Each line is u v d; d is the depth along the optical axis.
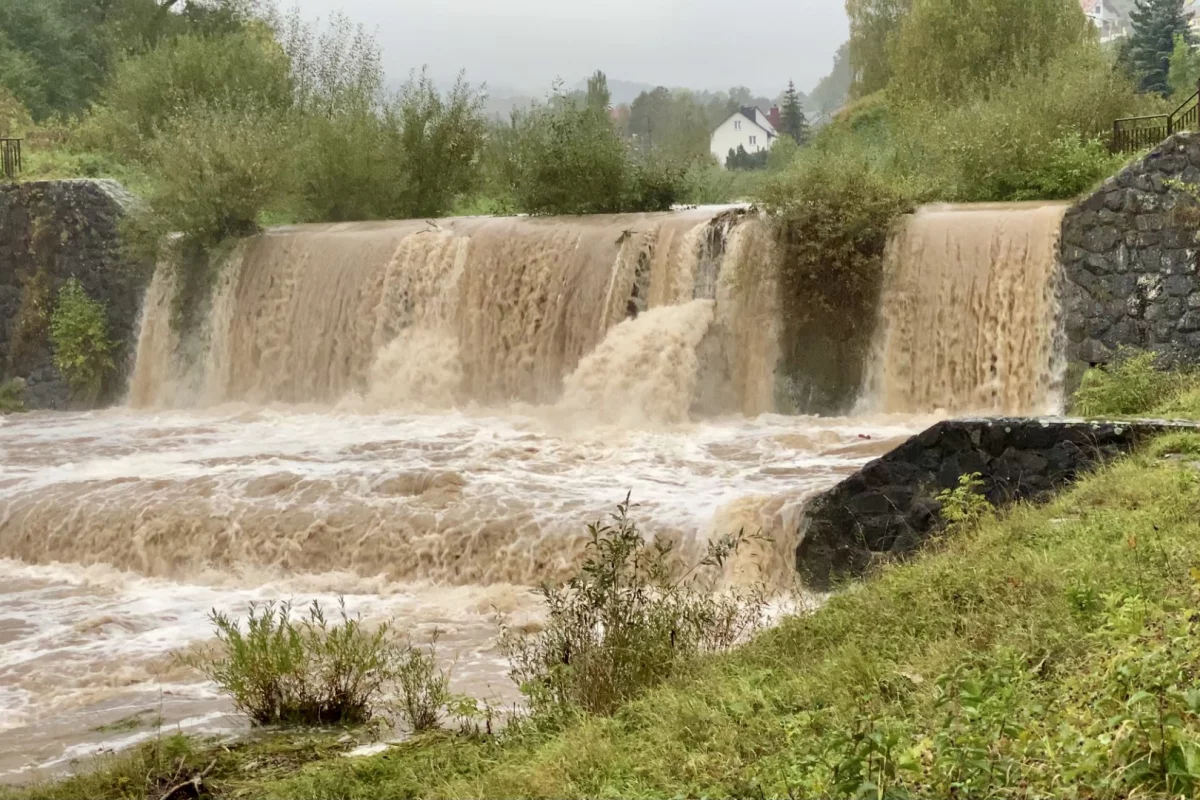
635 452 16.70
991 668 6.44
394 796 7.09
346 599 13.48
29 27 43.78
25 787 8.01
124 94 32.88
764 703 6.96
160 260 26.08
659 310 20.12
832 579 11.84
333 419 21.59
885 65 50.00
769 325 19.67
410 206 29.77
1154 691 5.27
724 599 10.02
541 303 21.73
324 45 36.16
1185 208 16.12
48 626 12.97
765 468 15.44
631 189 24.69
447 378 22.16
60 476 17.33
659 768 6.39
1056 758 5.14
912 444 11.51
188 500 15.34
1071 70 24.34
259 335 24.64
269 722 9.10
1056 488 10.86
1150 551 7.79
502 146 27.94
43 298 26.94
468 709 8.51
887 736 5.19
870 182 19.31
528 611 12.56
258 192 25.69
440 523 13.95
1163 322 16.31
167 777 7.79
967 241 18.19
